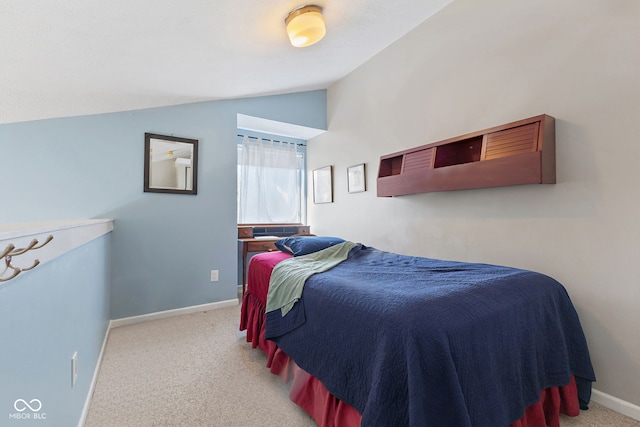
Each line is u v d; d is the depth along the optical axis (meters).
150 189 2.69
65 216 2.34
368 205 3.13
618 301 1.49
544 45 1.77
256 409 1.50
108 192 2.51
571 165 1.65
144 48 1.67
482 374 1.04
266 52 2.21
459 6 2.24
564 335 1.45
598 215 1.55
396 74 2.79
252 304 2.19
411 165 2.41
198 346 2.19
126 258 2.59
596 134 1.56
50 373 0.95
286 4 1.71
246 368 1.89
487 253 2.06
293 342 1.53
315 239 2.48
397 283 1.39
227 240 3.13
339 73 3.35
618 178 1.49
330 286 1.43
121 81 1.99
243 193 3.75
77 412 1.29
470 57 2.17
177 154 2.84
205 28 1.67
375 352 1.04
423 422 0.87
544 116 1.65
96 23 1.32
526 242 1.84
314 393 1.40
